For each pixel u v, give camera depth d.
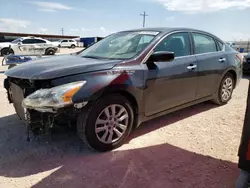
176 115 4.24
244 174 2.12
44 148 2.99
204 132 3.52
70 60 3.21
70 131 3.39
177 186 2.27
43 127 2.64
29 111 2.62
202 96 4.16
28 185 2.28
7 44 17.61
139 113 3.15
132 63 3.03
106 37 4.20
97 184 2.30
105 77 2.74
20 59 7.97
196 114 4.30
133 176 2.43
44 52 17.80
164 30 3.63
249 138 1.97
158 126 3.73
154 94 3.26
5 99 5.18
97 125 2.79
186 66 3.64
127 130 3.08
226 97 4.82
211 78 4.24
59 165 2.62
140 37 3.56
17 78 2.92
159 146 3.07
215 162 2.69
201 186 2.27
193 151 2.95
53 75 2.57
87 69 2.72
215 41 4.48
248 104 1.96
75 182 2.33
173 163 2.67
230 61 4.64
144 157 2.80
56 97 2.47
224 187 2.25
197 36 4.07
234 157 2.80
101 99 2.76
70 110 2.56
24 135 3.34
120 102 2.93
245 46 26.56
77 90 2.55
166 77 3.35
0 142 3.13
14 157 2.78
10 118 3.99
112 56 3.32
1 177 2.40
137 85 3.00
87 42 43.50
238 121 3.96
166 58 3.04
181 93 3.66
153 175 2.45
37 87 2.67
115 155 2.84
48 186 2.27
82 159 2.75
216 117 4.15
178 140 3.25
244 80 8.03
